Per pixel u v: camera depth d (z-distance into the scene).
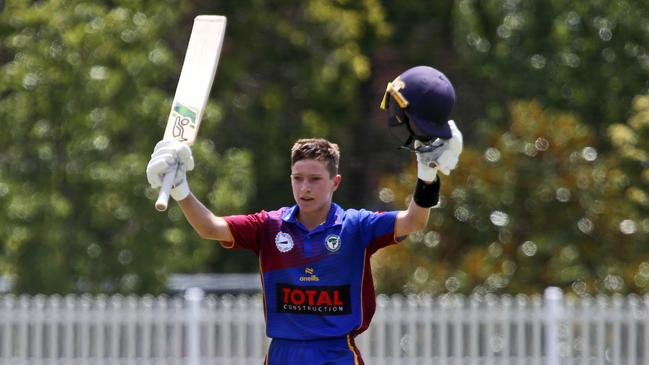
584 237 44.84
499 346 39.94
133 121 48.31
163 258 48.62
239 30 61.22
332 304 19.59
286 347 19.66
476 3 60.28
